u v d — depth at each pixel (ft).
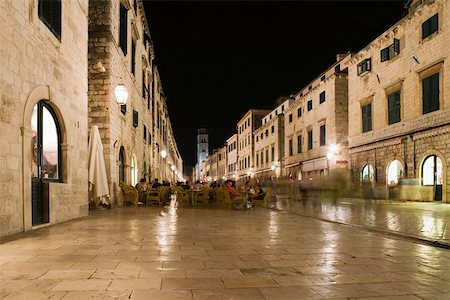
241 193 55.21
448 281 14.66
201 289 13.34
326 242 23.45
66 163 34.37
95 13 50.93
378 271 16.12
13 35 25.23
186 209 51.31
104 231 27.40
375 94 79.05
